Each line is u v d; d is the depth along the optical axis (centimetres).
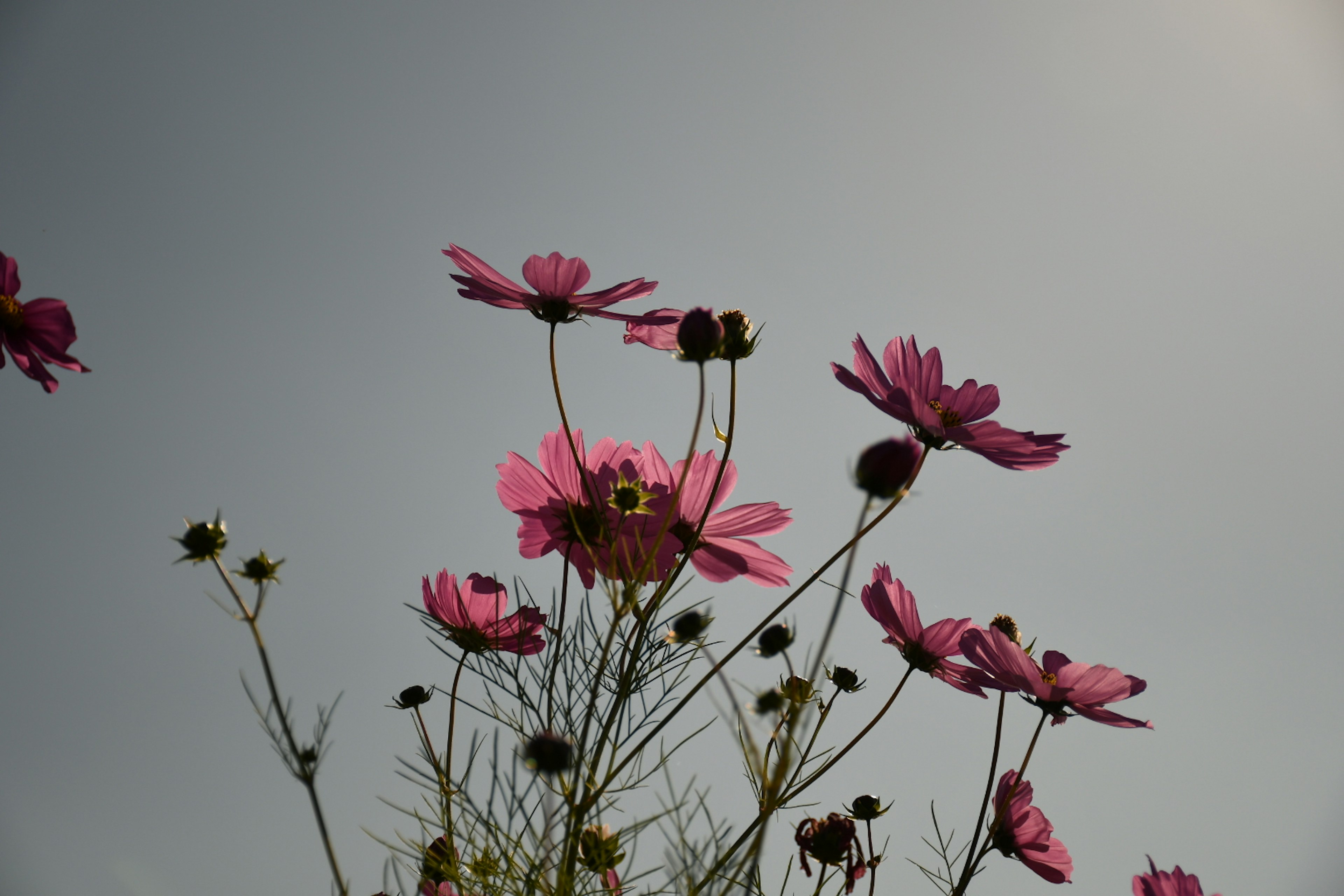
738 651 76
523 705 81
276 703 76
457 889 78
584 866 78
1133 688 79
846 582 72
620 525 79
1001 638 80
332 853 75
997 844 82
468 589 82
